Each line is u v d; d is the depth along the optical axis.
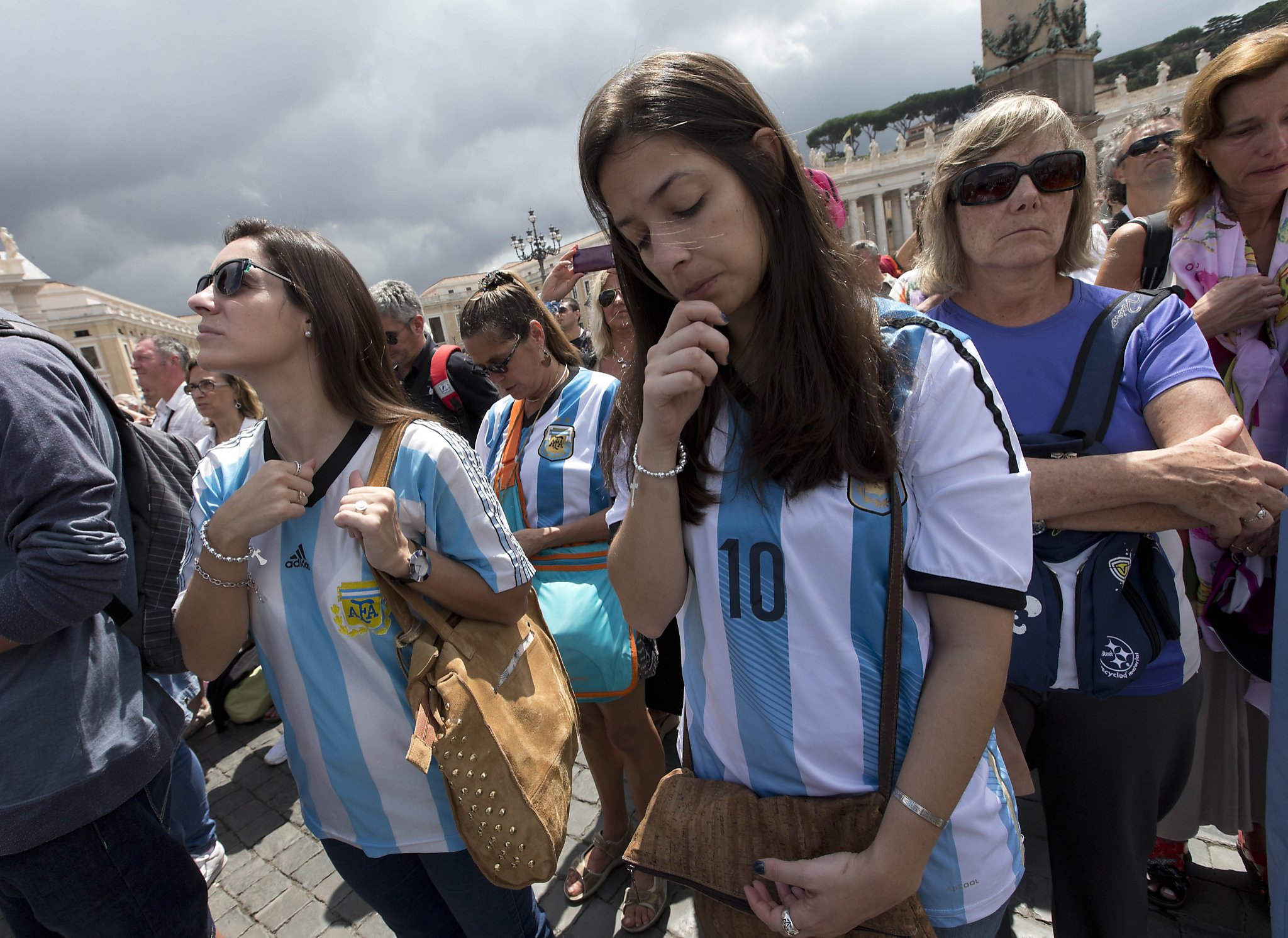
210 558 1.25
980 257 1.40
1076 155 1.30
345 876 1.50
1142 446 1.33
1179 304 1.35
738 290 0.86
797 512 0.90
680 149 0.79
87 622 1.46
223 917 2.49
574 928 2.19
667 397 0.88
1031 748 1.47
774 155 0.84
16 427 1.26
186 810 2.59
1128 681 1.27
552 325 2.32
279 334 1.26
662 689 2.53
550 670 1.49
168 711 1.63
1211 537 1.60
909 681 0.90
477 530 1.38
